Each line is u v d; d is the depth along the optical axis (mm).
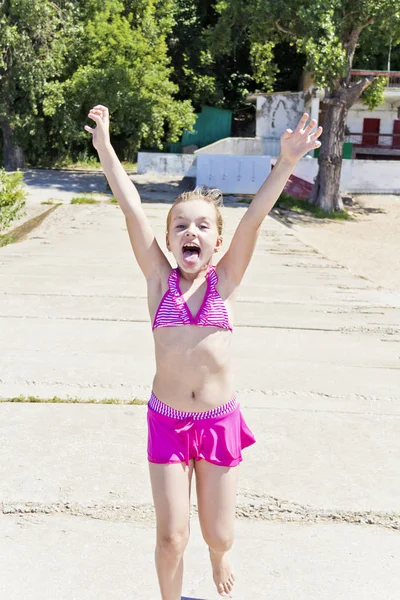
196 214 3131
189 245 3109
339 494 4305
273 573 3557
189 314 3086
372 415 5660
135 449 4836
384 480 4508
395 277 18016
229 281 3230
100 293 10273
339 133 28422
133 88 32531
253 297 10555
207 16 43938
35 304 9375
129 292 10445
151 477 3055
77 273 12188
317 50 24875
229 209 25250
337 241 23312
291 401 5965
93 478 4391
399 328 8805
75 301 9641
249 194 28984
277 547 3789
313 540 3869
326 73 25438
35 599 3291
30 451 4754
